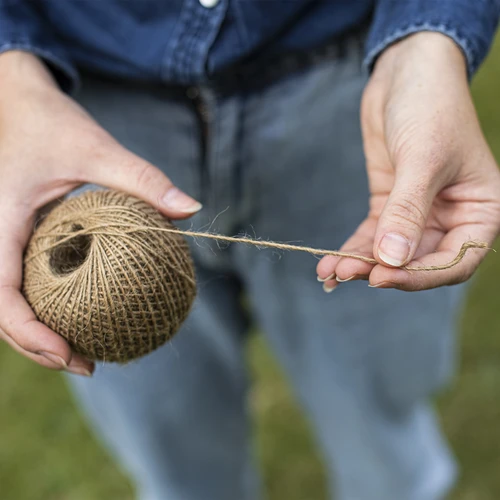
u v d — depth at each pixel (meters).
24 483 0.96
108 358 0.50
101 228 0.48
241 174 0.62
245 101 0.59
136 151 0.63
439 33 0.49
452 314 0.71
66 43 0.59
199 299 0.67
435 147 0.45
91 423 1.00
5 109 0.53
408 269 0.44
